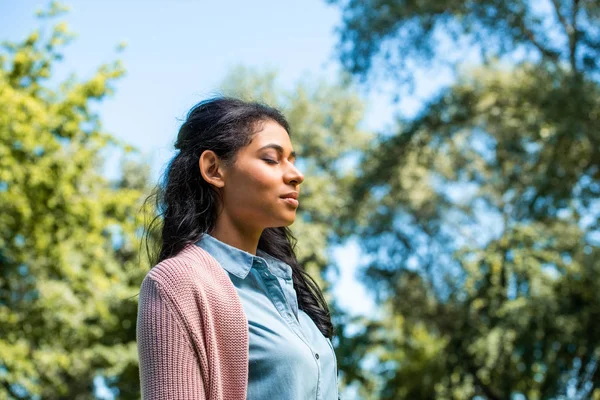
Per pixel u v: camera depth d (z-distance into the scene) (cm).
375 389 1823
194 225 193
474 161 1844
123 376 1686
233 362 174
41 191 1102
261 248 224
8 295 1210
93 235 1164
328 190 1898
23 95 1080
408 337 1867
